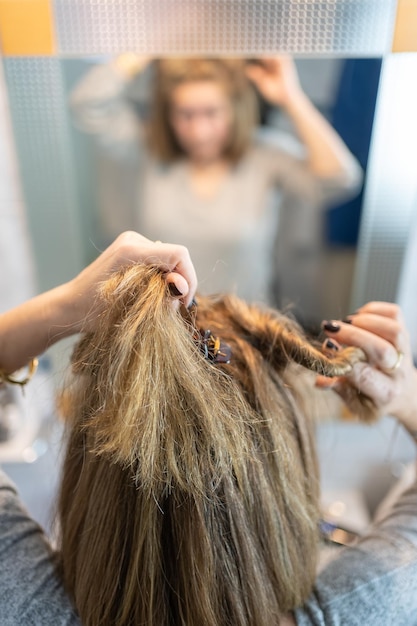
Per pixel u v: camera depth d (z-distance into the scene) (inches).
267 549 13.3
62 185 31.1
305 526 14.8
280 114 31.8
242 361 14.1
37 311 14.9
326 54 24.8
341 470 32.7
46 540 15.7
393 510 18.1
